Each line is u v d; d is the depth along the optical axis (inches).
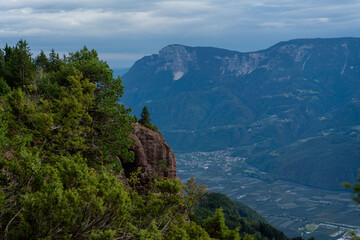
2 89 1250.6
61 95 1124.5
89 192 561.0
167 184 775.7
